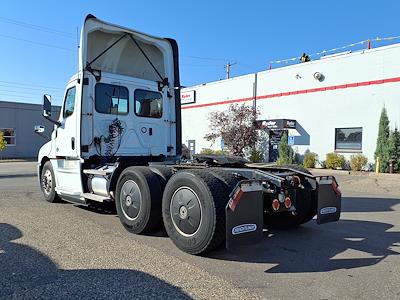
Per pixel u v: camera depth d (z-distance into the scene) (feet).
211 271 14.37
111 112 24.97
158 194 18.92
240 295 12.13
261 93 80.07
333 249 17.60
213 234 15.31
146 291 12.30
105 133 24.66
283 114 75.77
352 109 64.90
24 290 12.25
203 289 12.57
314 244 18.43
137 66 28.66
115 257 15.75
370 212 27.55
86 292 12.16
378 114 61.52
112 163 23.72
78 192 24.09
